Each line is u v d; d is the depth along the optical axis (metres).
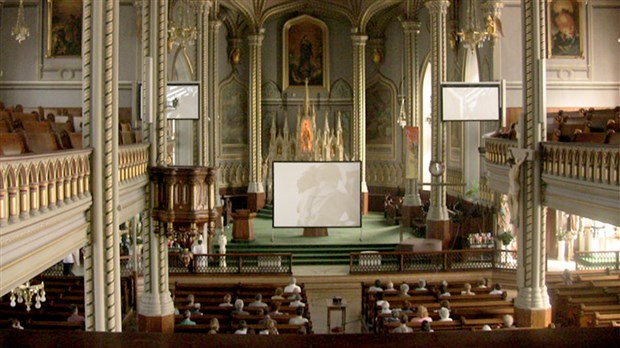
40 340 1.95
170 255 25.20
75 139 13.68
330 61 40.19
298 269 26.61
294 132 40.03
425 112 36.19
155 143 17.25
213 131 34.59
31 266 9.38
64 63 27.92
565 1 26.23
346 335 2.05
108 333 2.03
